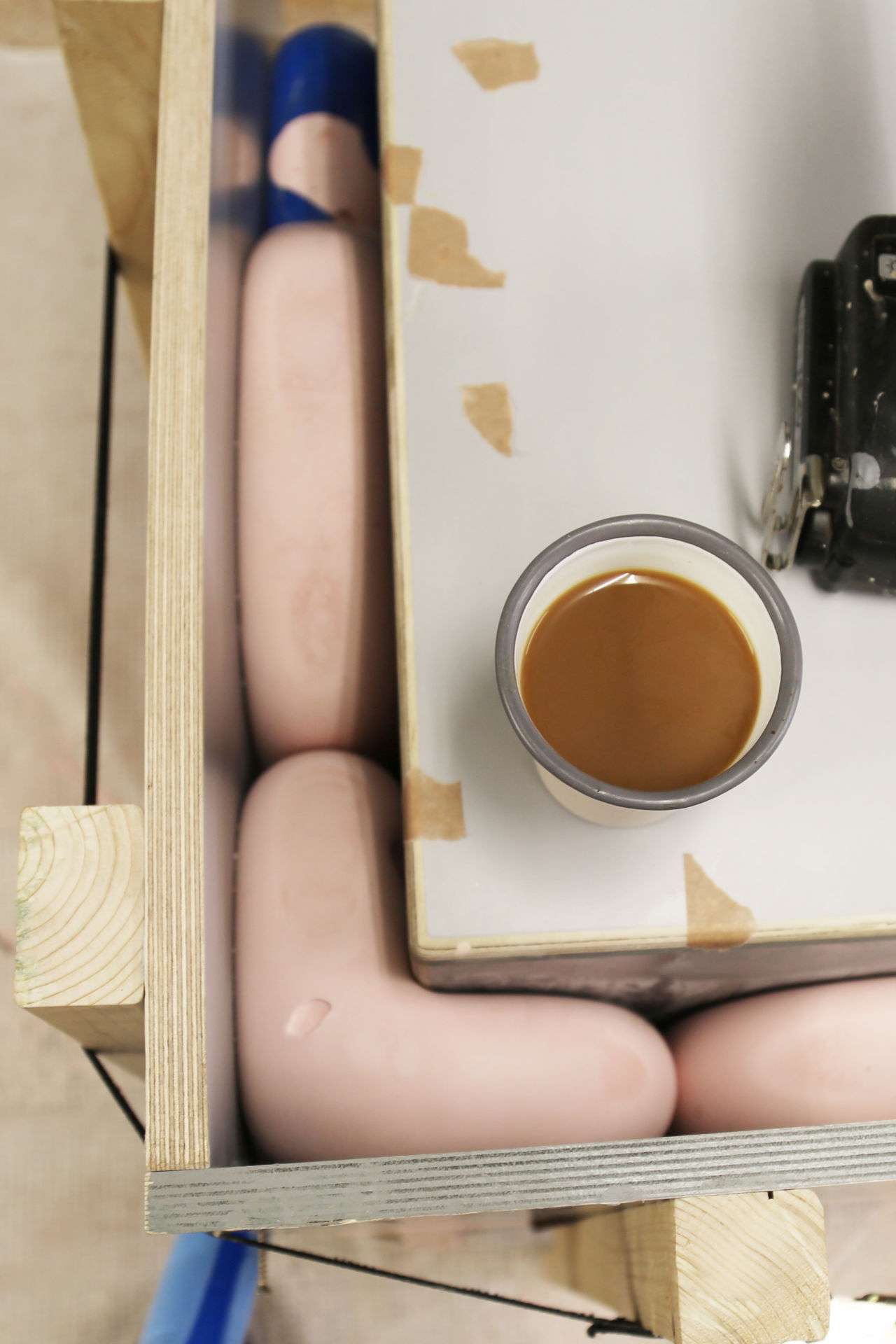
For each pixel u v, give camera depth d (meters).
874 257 0.62
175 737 0.58
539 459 0.64
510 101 0.69
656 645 0.58
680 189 0.68
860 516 0.60
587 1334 0.81
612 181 0.68
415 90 0.69
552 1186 0.55
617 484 0.64
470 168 0.68
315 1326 0.89
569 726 0.58
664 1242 0.58
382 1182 0.54
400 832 0.66
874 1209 0.85
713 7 0.70
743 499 0.64
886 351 0.61
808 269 0.64
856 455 0.60
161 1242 0.90
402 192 0.67
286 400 0.70
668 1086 0.64
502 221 0.67
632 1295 0.68
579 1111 0.62
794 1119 0.63
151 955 0.56
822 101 0.69
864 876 0.60
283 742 0.69
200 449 0.61
